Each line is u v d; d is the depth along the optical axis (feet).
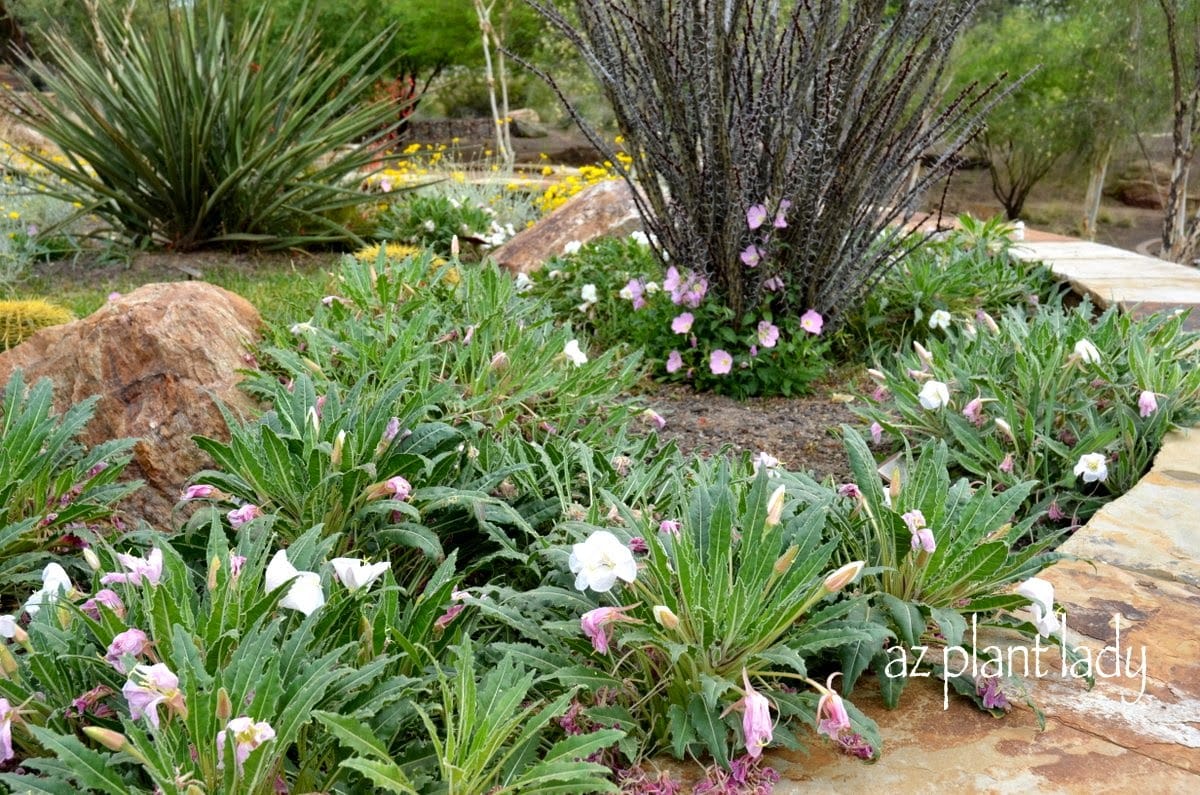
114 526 9.64
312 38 29.58
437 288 15.25
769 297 15.38
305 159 27.25
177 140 25.84
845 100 14.34
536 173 49.26
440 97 75.97
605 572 6.08
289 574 6.14
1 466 8.58
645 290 16.78
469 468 9.37
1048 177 64.34
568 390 12.21
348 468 8.03
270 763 5.20
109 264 25.49
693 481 9.17
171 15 25.91
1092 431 10.98
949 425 11.65
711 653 6.21
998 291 18.94
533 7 14.52
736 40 14.32
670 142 15.14
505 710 5.41
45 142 40.27
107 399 10.73
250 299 20.39
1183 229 44.88
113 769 5.48
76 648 6.15
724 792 5.70
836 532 7.52
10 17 56.49
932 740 6.21
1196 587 8.16
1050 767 5.92
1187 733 6.24
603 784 5.32
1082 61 51.44
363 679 5.73
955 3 14.60
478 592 7.77
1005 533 7.13
